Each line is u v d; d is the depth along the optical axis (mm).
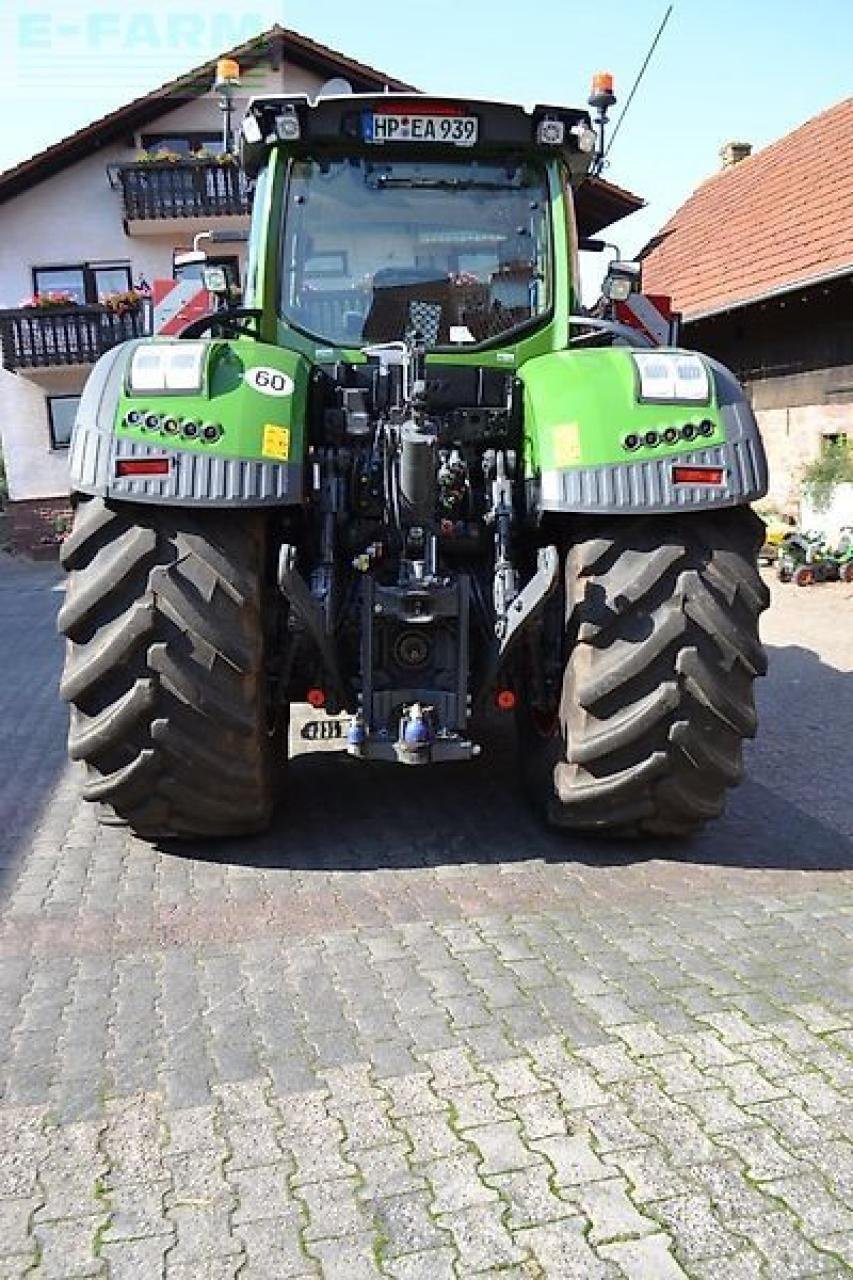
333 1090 2758
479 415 4395
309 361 4375
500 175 4797
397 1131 2604
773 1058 2883
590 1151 2527
